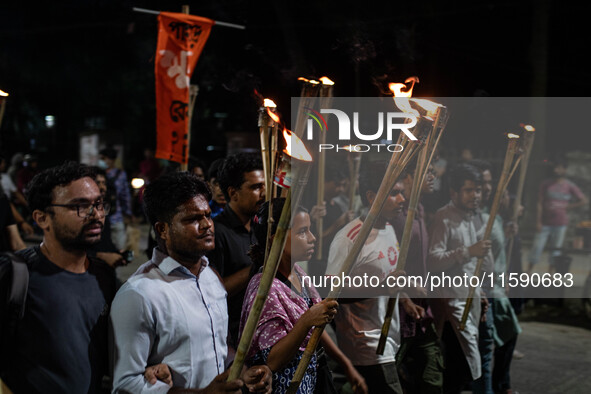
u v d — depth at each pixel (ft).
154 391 6.15
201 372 6.63
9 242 12.50
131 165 58.03
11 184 30.66
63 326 6.44
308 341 7.25
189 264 6.88
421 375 11.41
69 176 6.61
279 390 6.98
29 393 6.25
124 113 59.06
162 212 6.70
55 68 57.62
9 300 6.23
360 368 10.06
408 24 42.50
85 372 6.51
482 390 12.60
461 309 11.37
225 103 47.50
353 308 9.96
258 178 9.70
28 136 58.80
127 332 6.34
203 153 55.26
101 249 12.82
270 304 6.99
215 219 9.89
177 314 6.53
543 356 17.62
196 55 15.10
